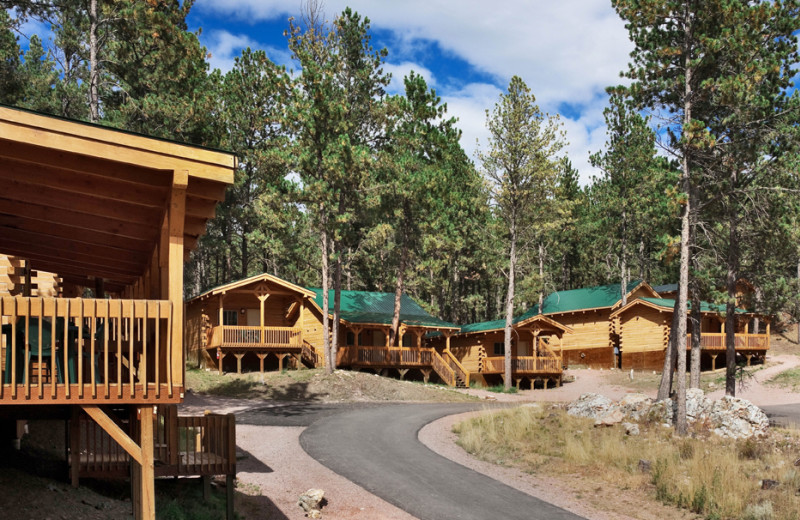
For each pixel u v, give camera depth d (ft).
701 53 83.30
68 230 37.27
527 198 138.82
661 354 151.12
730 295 95.50
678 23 86.58
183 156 27.71
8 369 28.60
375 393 109.09
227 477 41.47
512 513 48.21
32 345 28.89
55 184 29.12
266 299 132.87
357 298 153.79
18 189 30.99
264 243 146.82
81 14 100.89
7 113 25.70
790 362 145.07
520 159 137.08
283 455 60.13
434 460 62.49
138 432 38.06
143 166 27.20
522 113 134.82
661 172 86.17
